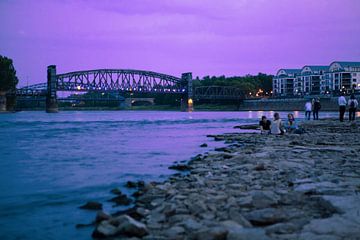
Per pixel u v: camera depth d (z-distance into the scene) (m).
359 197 7.96
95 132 47.97
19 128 60.31
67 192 11.16
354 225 6.23
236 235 6.00
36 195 10.77
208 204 8.01
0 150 24.98
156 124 70.31
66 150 24.67
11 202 9.94
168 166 16.44
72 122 84.75
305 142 22.36
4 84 193.12
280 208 7.69
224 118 101.19
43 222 8.02
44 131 51.41
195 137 35.72
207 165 14.58
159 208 7.94
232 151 18.98
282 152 17.48
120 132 46.84
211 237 5.93
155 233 6.48
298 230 6.20
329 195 8.41
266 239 5.81
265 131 31.48
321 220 6.56
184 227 6.63
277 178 11.02
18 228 7.62
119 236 6.48
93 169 15.85
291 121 34.59
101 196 10.55
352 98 44.09
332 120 51.00
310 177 10.95
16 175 14.44
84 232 7.25
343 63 189.88
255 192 8.84
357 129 33.19
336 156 15.75
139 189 11.08
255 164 13.79
